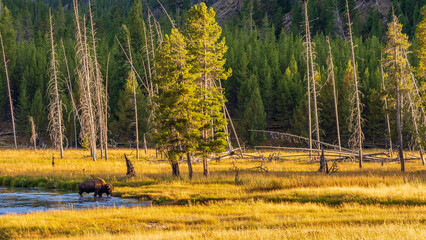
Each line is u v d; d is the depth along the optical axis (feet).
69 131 451.12
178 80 197.77
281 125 474.49
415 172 188.96
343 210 103.30
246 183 155.84
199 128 188.85
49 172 198.08
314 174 182.29
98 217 98.43
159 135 187.01
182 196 131.13
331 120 430.20
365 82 447.42
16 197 141.90
